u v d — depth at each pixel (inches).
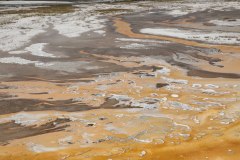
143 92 446.0
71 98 433.1
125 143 303.6
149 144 299.4
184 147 291.0
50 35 954.7
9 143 311.9
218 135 310.8
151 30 995.3
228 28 982.4
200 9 1541.6
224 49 697.6
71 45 791.1
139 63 603.5
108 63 611.2
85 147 299.1
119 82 495.5
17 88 482.3
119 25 1125.1
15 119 370.0
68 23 1220.5
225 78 496.7
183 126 334.6
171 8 1676.9
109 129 335.3
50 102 421.4
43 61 641.0
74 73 551.8
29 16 1563.7
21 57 680.4
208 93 432.1
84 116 372.5
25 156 286.5
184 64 587.8
